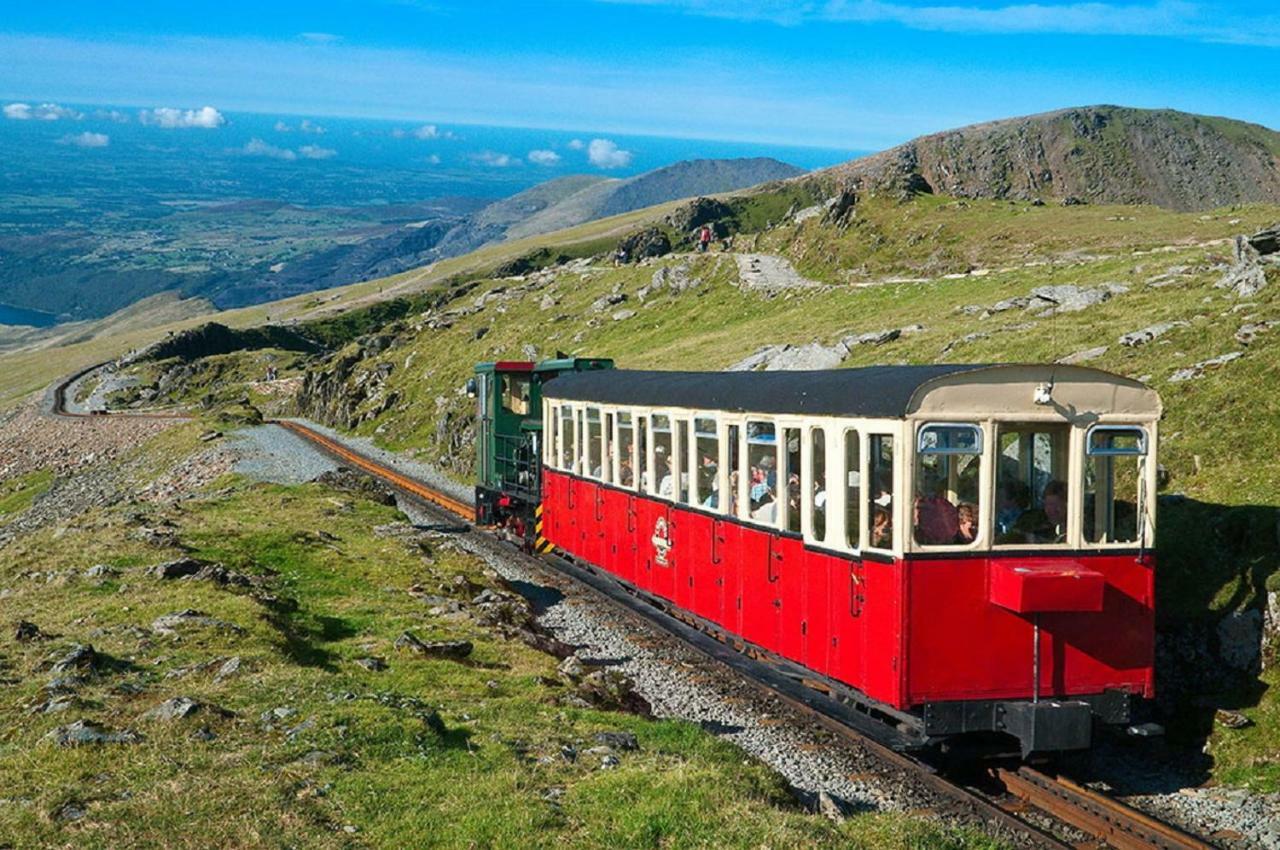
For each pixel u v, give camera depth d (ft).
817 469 51.08
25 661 53.21
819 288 266.16
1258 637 55.31
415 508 144.97
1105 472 47.73
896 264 304.09
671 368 211.61
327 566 86.33
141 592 70.38
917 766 47.85
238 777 38.58
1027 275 201.57
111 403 516.32
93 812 35.55
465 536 119.44
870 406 46.73
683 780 39.45
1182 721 54.60
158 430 319.06
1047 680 46.73
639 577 73.61
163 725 43.39
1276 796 46.75
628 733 47.16
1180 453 75.77
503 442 115.24
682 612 67.51
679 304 305.12
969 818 43.04
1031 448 46.83
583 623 78.18
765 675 62.28
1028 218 309.42
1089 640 47.34
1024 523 46.83
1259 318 94.17
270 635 60.23
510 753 43.06
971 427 45.70
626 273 366.84
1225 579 59.57
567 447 88.89
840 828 37.65
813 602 51.52
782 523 54.19
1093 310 140.56
